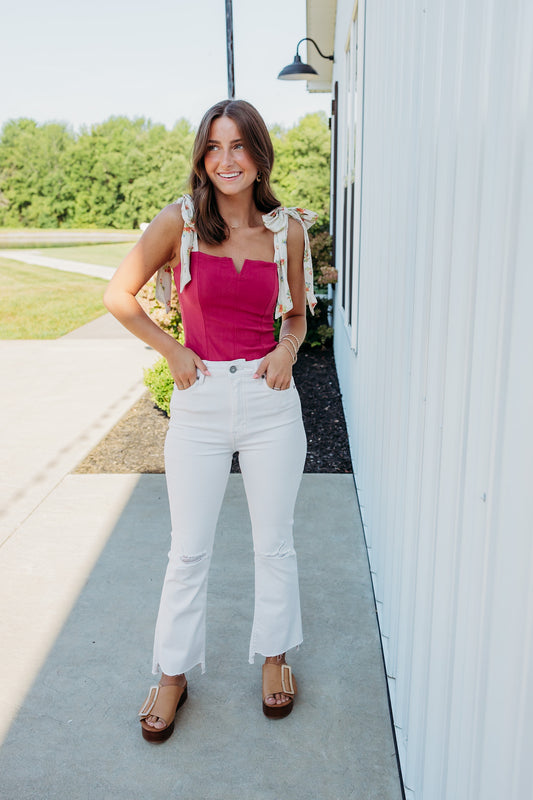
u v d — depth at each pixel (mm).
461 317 1360
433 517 1637
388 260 2631
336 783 2014
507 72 1066
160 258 1978
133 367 7906
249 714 2293
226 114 1843
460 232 1377
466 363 1316
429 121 1753
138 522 3734
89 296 17969
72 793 1994
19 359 8484
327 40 9203
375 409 3088
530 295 956
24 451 4953
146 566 3258
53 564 3281
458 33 1421
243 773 2057
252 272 1937
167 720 2180
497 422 1107
